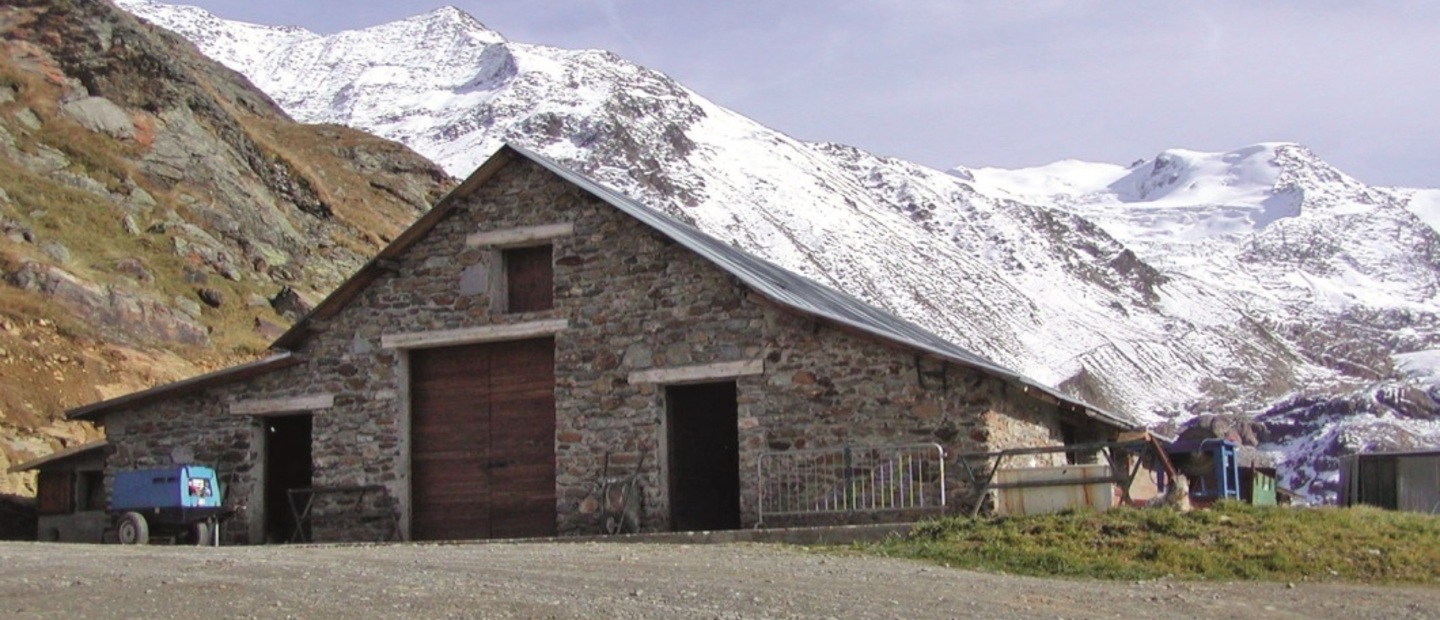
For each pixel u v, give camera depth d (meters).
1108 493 18.28
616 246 22.19
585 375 22.03
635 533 20.98
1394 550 15.70
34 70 47.41
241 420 23.88
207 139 50.47
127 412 24.50
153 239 42.34
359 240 54.97
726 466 22.56
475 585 12.35
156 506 21.67
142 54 51.25
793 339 20.92
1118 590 13.91
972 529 17.25
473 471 22.94
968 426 19.81
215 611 10.59
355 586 12.05
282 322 42.53
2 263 35.44
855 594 12.61
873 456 20.16
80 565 13.53
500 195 23.00
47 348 32.94
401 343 23.19
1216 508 17.27
